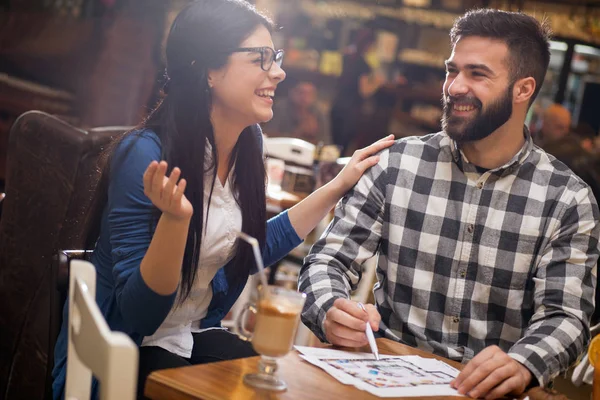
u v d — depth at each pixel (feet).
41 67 21.85
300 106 24.32
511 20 6.55
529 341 5.81
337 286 6.37
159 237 5.01
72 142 8.90
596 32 24.16
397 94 25.54
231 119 6.36
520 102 6.61
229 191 6.55
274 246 7.02
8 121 21.01
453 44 6.76
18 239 9.24
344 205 7.04
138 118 20.63
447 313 6.72
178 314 6.35
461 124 6.58
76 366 4.46
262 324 4.63
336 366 5.14
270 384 4.59
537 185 6.72
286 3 25.67
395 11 25.61
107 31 21.61
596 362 5.65
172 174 4.74
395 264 6.88
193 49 6.09
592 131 22.93
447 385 5.15
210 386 4.47
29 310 9.18
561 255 6.49
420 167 6.94
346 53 25.43
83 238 6.40
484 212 6.72
